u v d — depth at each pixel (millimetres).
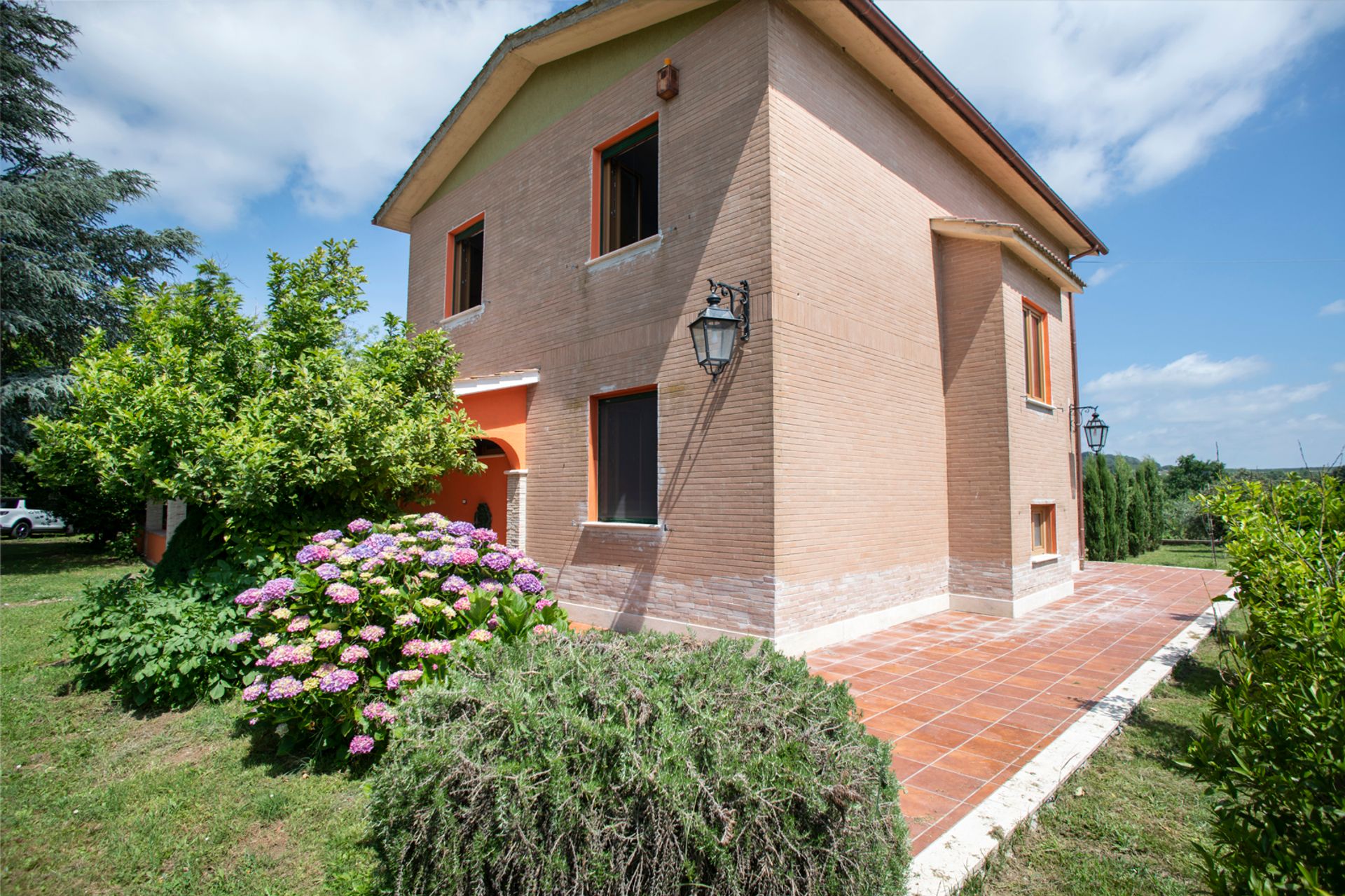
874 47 8523
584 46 9602
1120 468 19922
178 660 5348
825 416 7684
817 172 7871
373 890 2939
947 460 10156
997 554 9562
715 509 7418
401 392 7789
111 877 3178
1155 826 3578
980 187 11648
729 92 7699
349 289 8617
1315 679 2146
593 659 2967
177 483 6094
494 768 2365
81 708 5434
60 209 20078
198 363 7070
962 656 7199
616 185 9570
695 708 2609
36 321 18641
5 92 20250
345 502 7387
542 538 9656
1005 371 9672
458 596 4965
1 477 21406
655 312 8320
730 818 2234
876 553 8445
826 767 2484
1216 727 2283
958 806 3791
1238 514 4371
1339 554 3178
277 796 3818
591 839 2264
